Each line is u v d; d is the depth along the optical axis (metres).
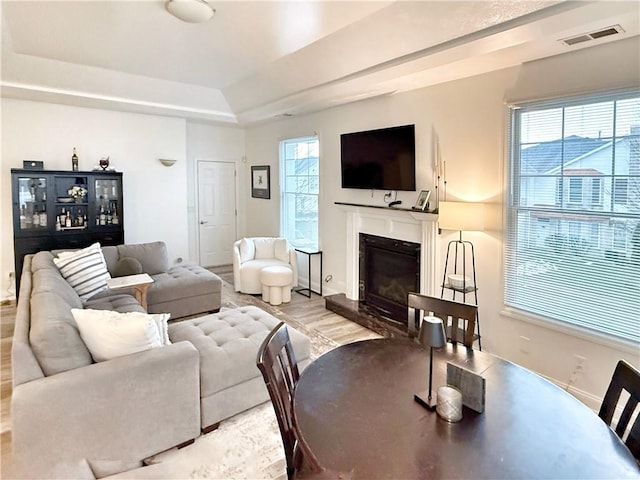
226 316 3.22
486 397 1.51
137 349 2.17
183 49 3.82
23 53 4.06
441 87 3.66
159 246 4.80
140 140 5.86
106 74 4.71
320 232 5.46
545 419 1.36
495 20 2.53
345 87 4.08
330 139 5.15
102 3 2.86
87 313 2.12
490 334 3.39
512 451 1.20
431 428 1.31
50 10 2.97
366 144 4.46
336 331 4.16
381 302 4.49
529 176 3.06
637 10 2.11
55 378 1.89
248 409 2.65
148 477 2.04
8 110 4.89
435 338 1.46
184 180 6.33
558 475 1.11
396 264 4.29
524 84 3.02
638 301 2.53
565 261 2.88
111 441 2.01
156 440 2.16
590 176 2.71
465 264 3.55
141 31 3.37
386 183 4.27
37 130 5.07
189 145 6.80
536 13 2.38
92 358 2.15
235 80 5.02
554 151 2.89
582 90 2.68
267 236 6.86
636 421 1.31
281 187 6.37
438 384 1.60
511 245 3.21
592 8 2.18
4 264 4.99
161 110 5.59
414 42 3.05
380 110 4.36
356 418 1.37
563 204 2.87
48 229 4.92
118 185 5.42
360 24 3.18
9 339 3.80
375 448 1.22
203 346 2.59
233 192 7.39
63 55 4.09
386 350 1.94
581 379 2.82
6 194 4.95
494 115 3.24
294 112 5.40
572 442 1.25
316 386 1.59
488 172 3.31
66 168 5.29
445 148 3.66
